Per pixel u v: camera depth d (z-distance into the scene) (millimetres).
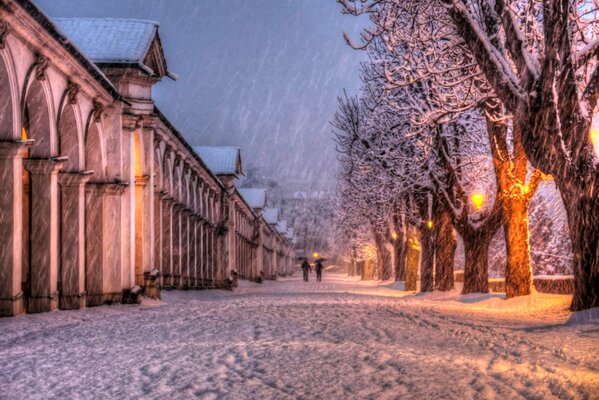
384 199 42875
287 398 7730
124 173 30375
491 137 26844
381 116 38625
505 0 17625
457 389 8070
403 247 58781
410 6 20781
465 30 18516
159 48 32812
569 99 17328
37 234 22766
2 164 19656
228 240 66812
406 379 8781
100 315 23984
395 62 33844
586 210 17812
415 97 32156
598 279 18078
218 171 69125
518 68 17719
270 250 124188
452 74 24047
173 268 45062
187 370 9922
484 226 31578
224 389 8352
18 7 18391
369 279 91750
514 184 26203
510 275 26328
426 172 35938
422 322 17594
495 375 9078
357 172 45594
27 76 20469
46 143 22750
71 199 25859
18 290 20312
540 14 23031
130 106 30453
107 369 10227
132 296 29891
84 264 27266
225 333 15281
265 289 63188
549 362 10164
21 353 12656
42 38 20719
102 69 30312
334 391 8102
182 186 49344
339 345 12461
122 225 29891
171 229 42062
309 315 20375
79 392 8391
